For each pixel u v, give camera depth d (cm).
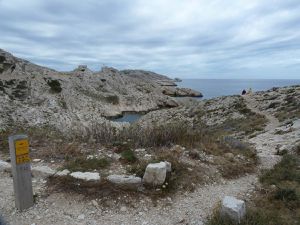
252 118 3581
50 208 645
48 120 4666
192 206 699
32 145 1079
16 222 589
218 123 3966
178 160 932
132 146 1048
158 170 749
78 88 7669
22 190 629
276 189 801
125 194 704
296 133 1838
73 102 6638
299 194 758
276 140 1769
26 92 6003
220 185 855
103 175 784
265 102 4478
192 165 925
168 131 1152
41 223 590
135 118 7156
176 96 11462
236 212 579
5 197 692
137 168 826
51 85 6856
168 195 731
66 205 657
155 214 652
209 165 965
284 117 3109
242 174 973
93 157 912
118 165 873
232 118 3997
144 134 1104
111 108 7550
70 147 1007
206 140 1212
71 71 9200
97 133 1134
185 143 1126
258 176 969
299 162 1130
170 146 1085
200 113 4972
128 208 662
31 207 644
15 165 616
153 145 1067
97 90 8225
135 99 8481
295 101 3834
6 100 5003
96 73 9419
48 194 697
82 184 724
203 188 810
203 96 12181
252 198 764
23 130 1393
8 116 4344
